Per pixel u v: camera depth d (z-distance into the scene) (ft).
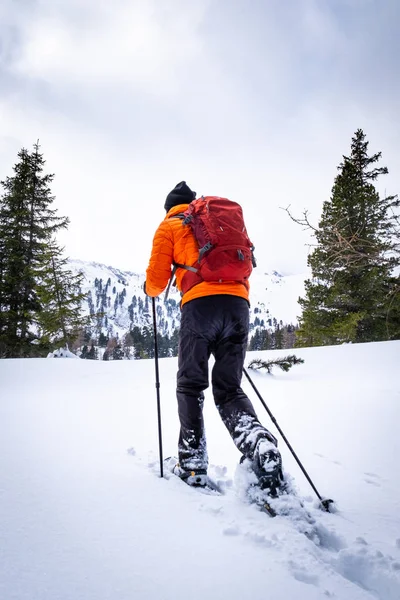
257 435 6.40
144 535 4.73
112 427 11.32
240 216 7.80
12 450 7.79
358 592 3.93
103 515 5.16
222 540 4.76
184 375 7.54
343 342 63.52
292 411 15.03
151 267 7.82
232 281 7.55
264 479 5.89
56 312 72.49
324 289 65.72
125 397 18.16
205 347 7.48
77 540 4.46
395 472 8.54
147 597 3.58
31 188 80.84
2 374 25.30
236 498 6.20
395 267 9.57
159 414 7.30
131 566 4.06
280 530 5.03
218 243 7.33
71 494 5.74
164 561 4.20
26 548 4.18
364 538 5.40
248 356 31.27
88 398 17.79
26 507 5.15
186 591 3.72
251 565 4.22
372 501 6.91
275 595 3.74
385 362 27.96
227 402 7.20
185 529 4.98
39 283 74.59
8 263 76.23
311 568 4.23
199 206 7.76
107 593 3.58
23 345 72.08
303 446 10.61
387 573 4.47
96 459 7.71
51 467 6.89
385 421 12.84
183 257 7.61
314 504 6.50
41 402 16.35
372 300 60.59
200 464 7.03
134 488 6.22
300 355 32.09
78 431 10.38
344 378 23.82
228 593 3.73
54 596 3.46
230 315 7.42
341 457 9.62
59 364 29.12
